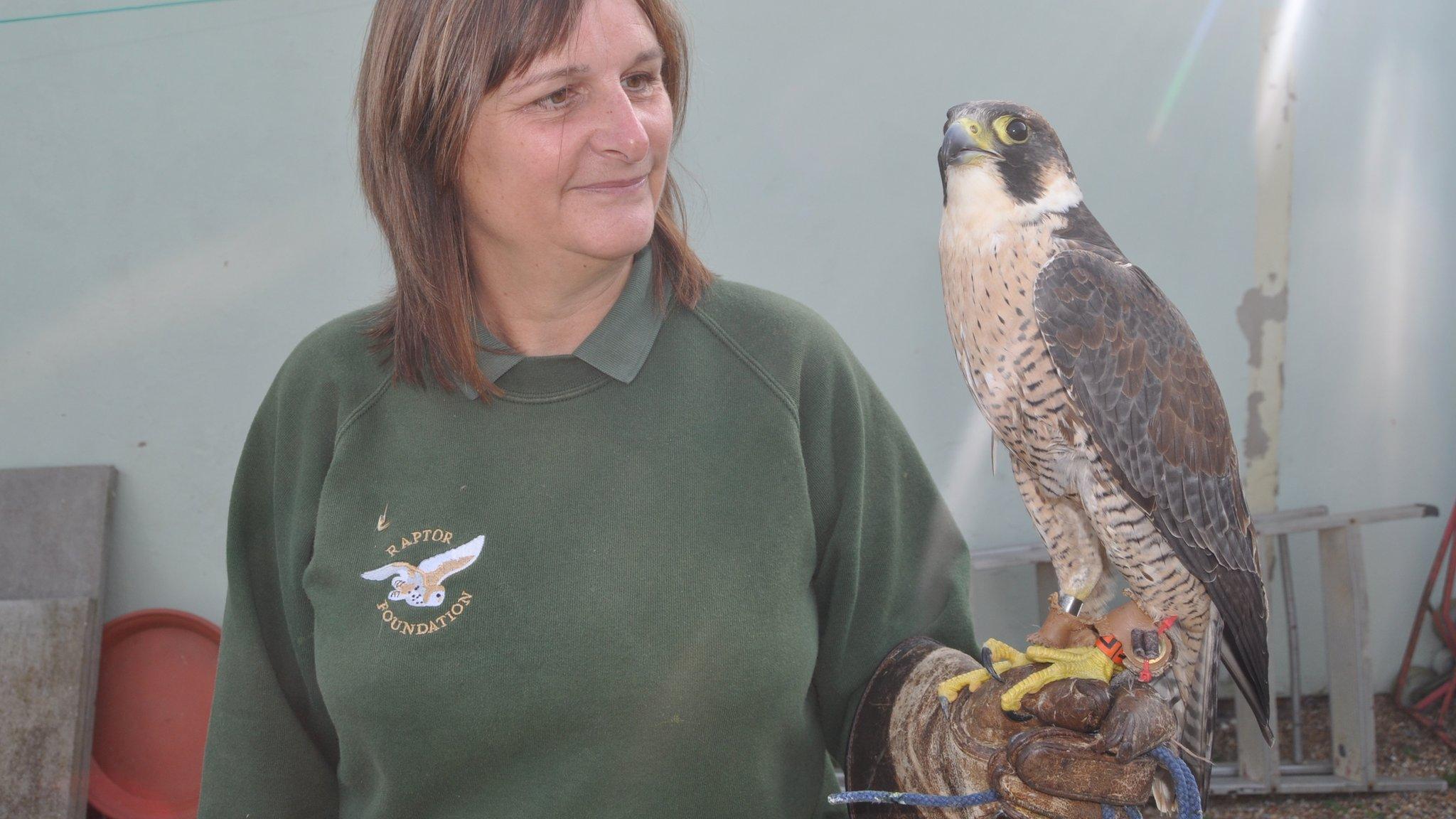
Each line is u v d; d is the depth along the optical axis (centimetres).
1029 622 364
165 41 325
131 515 351
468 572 126
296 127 331
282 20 325
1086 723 112
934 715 129
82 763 334
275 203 336
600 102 115
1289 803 348
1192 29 334
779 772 136
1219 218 348
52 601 335
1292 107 343
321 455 139
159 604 356
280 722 144
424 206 126
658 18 128
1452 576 376
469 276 131
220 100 329
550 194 117
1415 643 383
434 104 115
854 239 342
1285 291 355
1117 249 157
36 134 329
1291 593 361
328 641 130
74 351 342
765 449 132
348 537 131
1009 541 362
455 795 128
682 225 143
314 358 140
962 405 353
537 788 126
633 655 124
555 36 109
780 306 141
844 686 145
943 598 149
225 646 146
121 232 336
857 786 140
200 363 345
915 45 332
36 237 335
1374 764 343
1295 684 361
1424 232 357
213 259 339
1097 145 341
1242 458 368
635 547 126
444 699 123
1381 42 342
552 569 126
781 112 334
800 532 132
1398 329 363
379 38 122
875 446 145
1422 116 350
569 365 131
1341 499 374
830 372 140
